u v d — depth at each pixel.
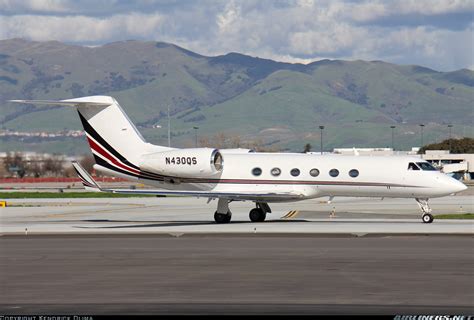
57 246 93.31
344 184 124.00
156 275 70.69
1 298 60.78
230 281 67.38
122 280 68.25
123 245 93.75
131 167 130.00
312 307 56.88
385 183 122.56
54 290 63.84
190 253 85.38
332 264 76.31
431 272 71.31
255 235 103.88
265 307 56.97
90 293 62.56
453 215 137.50
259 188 127.00
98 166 131.62
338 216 139.38
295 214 145.12
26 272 72.94
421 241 95.38
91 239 101.12
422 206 123.94
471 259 79.12
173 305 57.81
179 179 129.50
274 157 128.25
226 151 135.25
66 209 167.75
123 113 130.38
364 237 100.44
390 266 74.88
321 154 130.88
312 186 125.38
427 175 120.56
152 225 122.75
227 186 128.25
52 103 125.12
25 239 101.75
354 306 57.22
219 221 126.19
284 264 76.62
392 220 129.50
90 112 130.38
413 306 57.12
